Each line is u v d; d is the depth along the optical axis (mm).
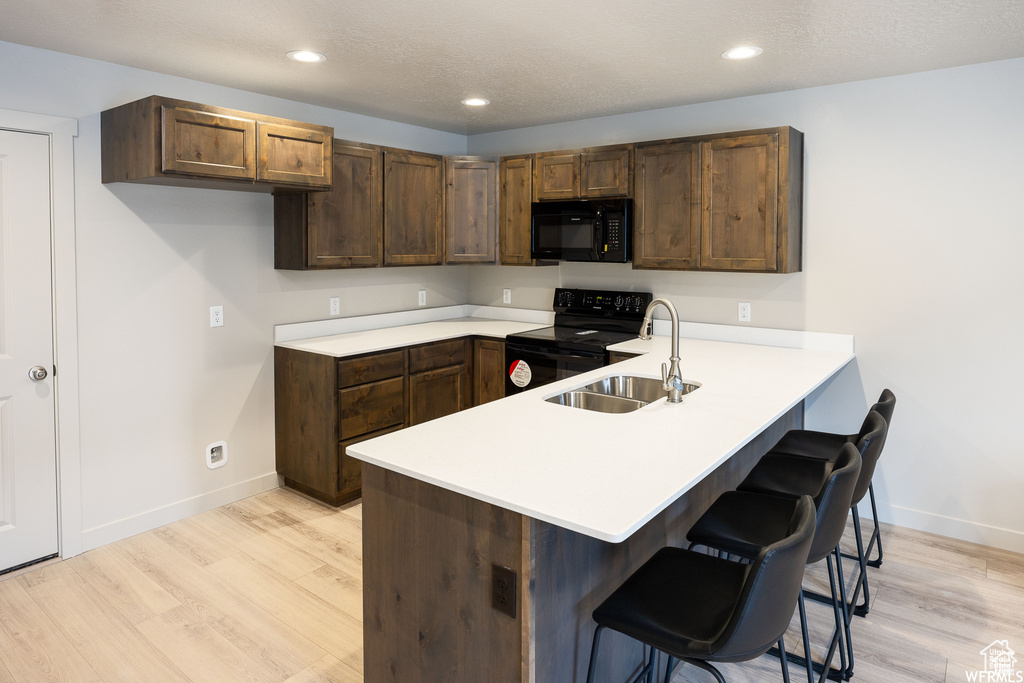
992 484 3254
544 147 4582
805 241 3633
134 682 2244
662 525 2268
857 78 3357
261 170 3160
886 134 3363
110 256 3164
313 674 2297
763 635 1455
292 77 3348
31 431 2980
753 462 3055
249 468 3842
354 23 2559
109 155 3062
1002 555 3180
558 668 1757
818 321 3641
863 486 2215
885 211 3402
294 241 3713
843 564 3096
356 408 3701
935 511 3408
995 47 2854
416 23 2559
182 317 3459
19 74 2820
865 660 2367
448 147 4863
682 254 3697
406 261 4207
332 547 3232
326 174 3459
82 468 3139
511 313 4910
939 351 3328
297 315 4004
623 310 4258
